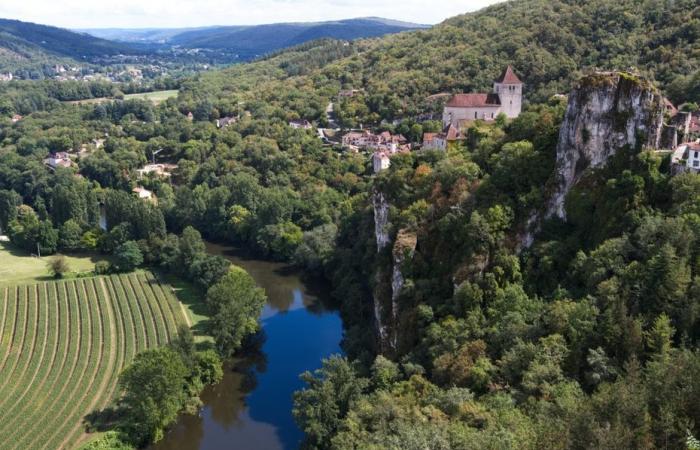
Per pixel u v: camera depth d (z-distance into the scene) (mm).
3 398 113000
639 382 66562
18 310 153250
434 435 72562
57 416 107375
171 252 186000
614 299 86125
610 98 106000
